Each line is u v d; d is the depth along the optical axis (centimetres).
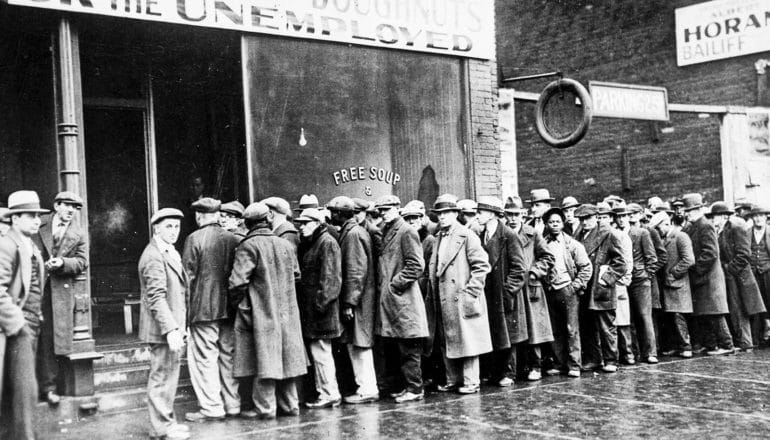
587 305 917
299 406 751
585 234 950
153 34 894
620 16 1688
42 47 817
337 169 944
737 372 884
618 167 1678
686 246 1016
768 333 1162
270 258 688
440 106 1043
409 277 744
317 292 725
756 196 1450
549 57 1791
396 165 995
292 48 916
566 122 1062
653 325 1043
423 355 825
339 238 762
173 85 1015
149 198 1010
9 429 554
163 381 611
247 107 878
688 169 1577
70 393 682
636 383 826
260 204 702
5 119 848
